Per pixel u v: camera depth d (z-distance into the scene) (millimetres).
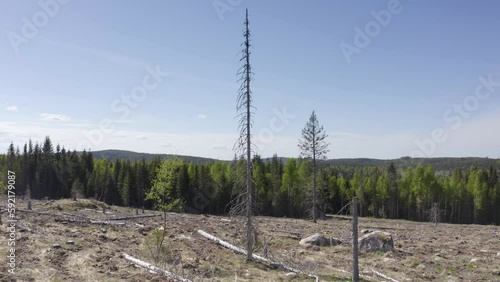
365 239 27625
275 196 69875
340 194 82375
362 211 83375
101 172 79375
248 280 18078
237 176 22625
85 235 25047
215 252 24047
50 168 82500
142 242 24938
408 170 82875
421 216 78750
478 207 77438
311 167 52000
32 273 15758
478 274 20797
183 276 17328
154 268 18297
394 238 34375
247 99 22031
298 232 35875
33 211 34219
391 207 81562
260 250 25062
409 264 23094
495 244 30984
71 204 43406
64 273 16500
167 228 31516
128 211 48219
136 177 72750
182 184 66438
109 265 18438
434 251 27344
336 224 46312
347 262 23578
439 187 78375
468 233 39656
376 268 22031
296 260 23406
